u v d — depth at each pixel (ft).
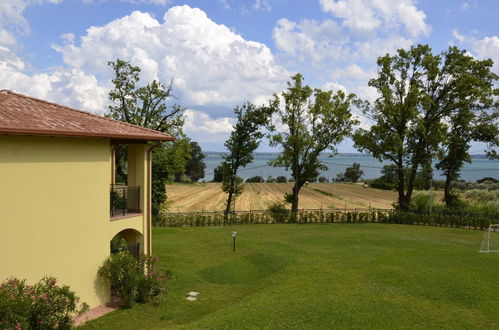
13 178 26.94
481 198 109.81
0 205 26.17
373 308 32.91
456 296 36.40
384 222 96.17
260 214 95.14
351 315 31.24
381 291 38.04
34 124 27.20
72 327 28.50
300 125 99.04
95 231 33.73
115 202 44.65
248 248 61.87
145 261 38.09
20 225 27.45
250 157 101.91
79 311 29.94
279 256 55.01
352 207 134.21
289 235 75.56
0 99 31.60
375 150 102.53
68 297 27.71
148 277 36.99
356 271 46.21
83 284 32.60
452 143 103.60
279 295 37.19
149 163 40.75
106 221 34.99
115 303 35.58
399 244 65.05
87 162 32.78
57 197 30.12
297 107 101.30
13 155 26.91
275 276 45.52
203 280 44.80
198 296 39.24
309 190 195.11
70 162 31.14
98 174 33.99
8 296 23.56
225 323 29.60
